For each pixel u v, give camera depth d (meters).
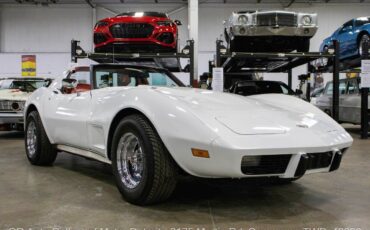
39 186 3.40
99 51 7.36
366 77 7.51
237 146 2.24
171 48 7.27
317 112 3.20
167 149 2.52
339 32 9.16
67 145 3.82
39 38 20.08
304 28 7.21
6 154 5.29
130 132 2.74
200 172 2.41
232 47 7.68
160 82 4.05
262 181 2.52
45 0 19.77
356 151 5.86
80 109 3.46
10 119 6.99
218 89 7.28
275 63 9.34
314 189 3.39
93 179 3.68
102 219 2.49
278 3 19.89
